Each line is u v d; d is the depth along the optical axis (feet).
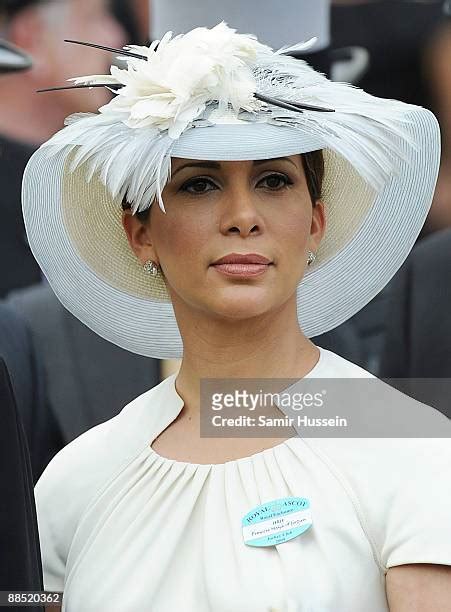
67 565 17.19
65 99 31.42
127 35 31.32
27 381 25.53
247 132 15.80
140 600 15.98
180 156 15.74
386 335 27.17
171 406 17.24
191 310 16.65
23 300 27.58
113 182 16.11
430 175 17.61
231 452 16.44
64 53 31.14
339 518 15.52
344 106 16.37
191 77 15.88
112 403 27.07
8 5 31.17
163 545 16.16
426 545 15.26
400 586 15.38
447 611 15.17
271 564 15.48
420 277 26.96
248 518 15.71
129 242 17.35
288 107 15.98
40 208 18.22
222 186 16.02
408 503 15.52
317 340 26.89
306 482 15.87
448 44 30.81
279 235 16.01
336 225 17.98
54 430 26.76
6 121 31.17
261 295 15.93
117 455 17.33
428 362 26.73
